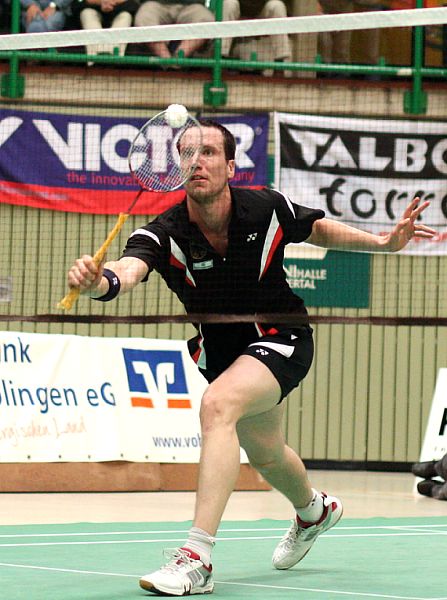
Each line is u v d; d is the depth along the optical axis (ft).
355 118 106.83
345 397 110.01
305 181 104.42
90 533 56.13
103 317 82.12
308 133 104.42
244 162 104.22
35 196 103.30
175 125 37.22
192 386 84.38
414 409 110.93
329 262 107.86
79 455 79.05
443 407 88.74
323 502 44.16
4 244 103.71
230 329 40.70
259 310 40.60
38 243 104.32
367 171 104.32
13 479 76.95
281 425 41.75
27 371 78.59
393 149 104.32
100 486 79.20
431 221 104.37
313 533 44.27
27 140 103.19
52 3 110.11
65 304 35.06
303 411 109.60
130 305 105.19
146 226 40.34
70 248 104.68
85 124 104.32
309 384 109.60
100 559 46.55
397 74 108.37
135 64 106.52
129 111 106.11
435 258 108.17
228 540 54.54
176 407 83.20
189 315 40.96
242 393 37.93
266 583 40.73
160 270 40.42
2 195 102.58
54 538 53.78
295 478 42.93
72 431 79.25
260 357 39.11
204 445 37.42
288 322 40.73
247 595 37.47
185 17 110.83
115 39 52.90
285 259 107.14
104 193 104.37
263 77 107.65
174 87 106.83
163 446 81.92
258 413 39.42
